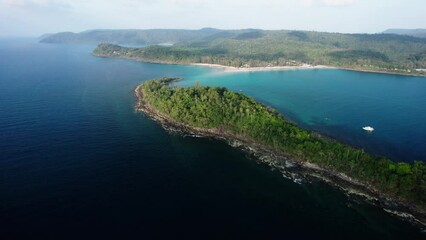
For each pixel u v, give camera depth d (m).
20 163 161.62
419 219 130.50
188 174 159.50
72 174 153.75
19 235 112.50
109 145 189.00
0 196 133.62
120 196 138.00
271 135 190.00
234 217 128.00
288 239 117.44
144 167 164.50
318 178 158.50
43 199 133.00
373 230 124.19
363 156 160.25
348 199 142.50
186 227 120.62
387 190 144.50
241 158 178.88
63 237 112.50
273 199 141.38
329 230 123.31
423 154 193.62
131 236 114.56
